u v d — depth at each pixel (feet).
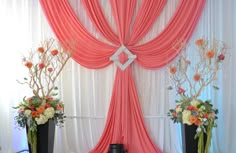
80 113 11.07
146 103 10.91
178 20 10.61
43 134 9.20
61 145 11.04
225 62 10.72
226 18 10.78
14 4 11.10
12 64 11.12
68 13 10.87
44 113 9.02
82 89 11.09
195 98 9.61
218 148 10.77
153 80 10.88
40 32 11.07
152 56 10.68
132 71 10.87
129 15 10.69
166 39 10.66
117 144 10.11
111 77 10.96
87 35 10.82
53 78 10.82
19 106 9.42
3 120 11.10
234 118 10.80
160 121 10.84
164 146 10.85
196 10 10.56
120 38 10.69
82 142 11.05
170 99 10.80
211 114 8.97
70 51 10.80
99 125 11.07
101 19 10.79
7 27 11.10
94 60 10.80
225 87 10.73
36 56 11.02
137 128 10.72
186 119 8.94
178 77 10.69
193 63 10.74
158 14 10.70
